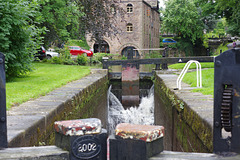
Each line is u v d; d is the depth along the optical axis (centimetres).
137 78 1562
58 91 716
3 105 252
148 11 4925
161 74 1319
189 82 895
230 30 2911
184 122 528
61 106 532
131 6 4491
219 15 3066
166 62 1494
